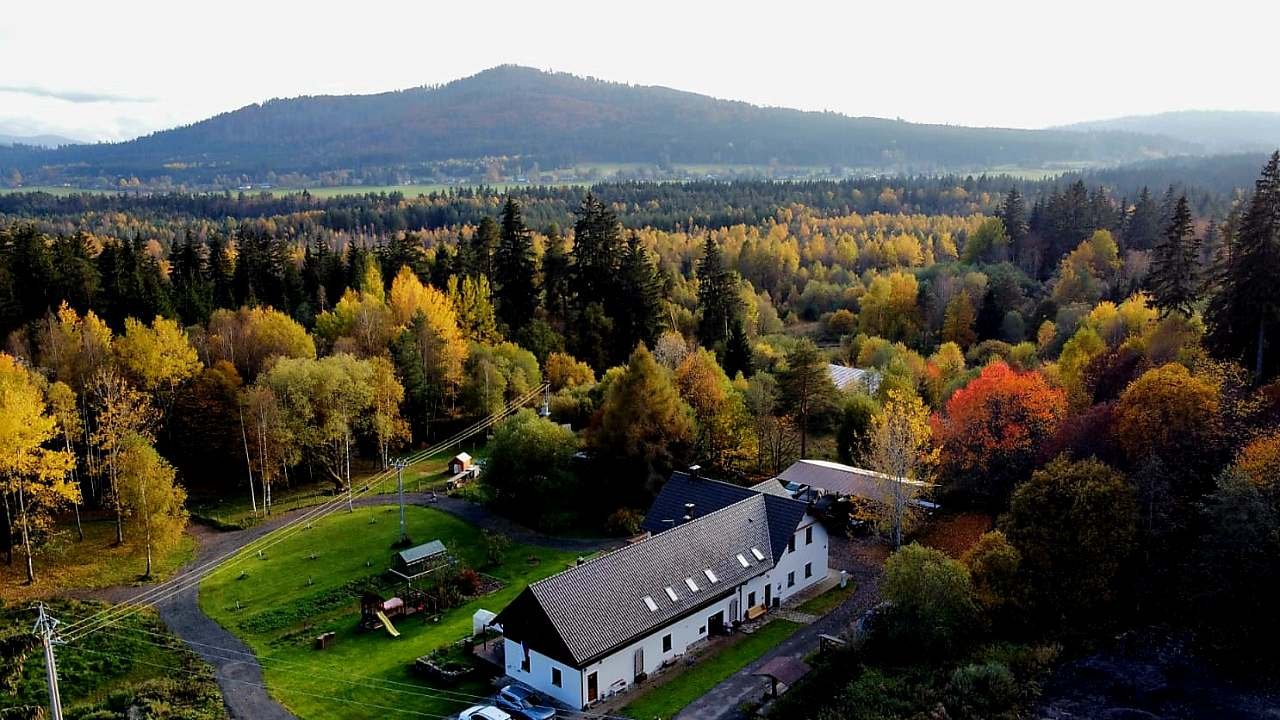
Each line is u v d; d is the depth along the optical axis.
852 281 174.00
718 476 81.00
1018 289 135.00
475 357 104.25
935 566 47.75
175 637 54.72
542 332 115.38
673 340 105.50
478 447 97.94
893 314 142.38
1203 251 138.75
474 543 70.50
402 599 58.53
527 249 125.12
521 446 75.19
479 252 134.12
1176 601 49.59
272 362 94.19
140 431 81.38
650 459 75.06
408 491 84.12
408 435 92.94
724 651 51.59
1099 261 138.50
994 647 47.62
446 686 47.94
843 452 82.62
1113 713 42.09
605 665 46.28
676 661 50.56
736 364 106.62
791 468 77.19
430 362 101.31
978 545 52.03
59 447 79.62
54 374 87.12
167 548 66.44
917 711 42.06
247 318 103.75
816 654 50.25
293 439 84.25
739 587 54.59
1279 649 45.47
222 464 90.94
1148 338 78.12
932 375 97.69
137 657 51.94
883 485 63.00
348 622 56.75
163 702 45.91
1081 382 73.44
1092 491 50.09
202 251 133.88
